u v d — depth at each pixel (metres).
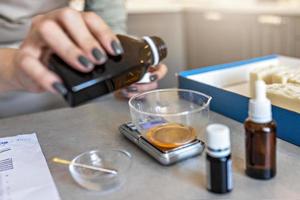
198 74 0.60
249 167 0.35
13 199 0.34
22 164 0.41
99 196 0.34
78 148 0.44
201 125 0.42
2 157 0.42
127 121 0.51
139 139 0.43
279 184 0.34
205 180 0.35
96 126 0.51
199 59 1.87
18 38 0.73
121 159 0.39
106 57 0.33
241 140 0.44
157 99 0.49
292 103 0.43
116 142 0.45
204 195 0.33
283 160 0.38
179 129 0.42
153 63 0.38
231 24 1.63
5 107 0.72
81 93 0.33
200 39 1.82
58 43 0.31
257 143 0.34
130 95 0.57
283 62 0.66
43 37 0.32
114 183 0.35
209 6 1.73
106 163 0.39
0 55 0.38
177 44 1.89
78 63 0.31
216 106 0.53
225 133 0.32
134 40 0.37
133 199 0.33
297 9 1.36
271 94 0.45
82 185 0.36
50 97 0.74
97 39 0.33
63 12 0.33
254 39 1.55
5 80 0.37
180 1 1.95
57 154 0.43
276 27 1.45
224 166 0.32
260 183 0.34
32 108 0.74
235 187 0.34
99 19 0.34
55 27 0.32
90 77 0.33
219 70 0.61
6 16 0.71
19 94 0.72
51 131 0.50
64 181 0.37
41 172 0.39
